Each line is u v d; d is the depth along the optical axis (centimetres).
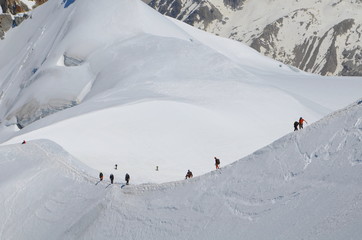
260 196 3256
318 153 3247
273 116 9119
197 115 8500
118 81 11681
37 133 7725
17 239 4516
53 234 4344
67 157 5762
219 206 3431
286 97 9944
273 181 3300
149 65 11894
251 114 9150
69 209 4538
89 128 7931
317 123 3481
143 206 3934
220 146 7881
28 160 5516
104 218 4078
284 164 3356
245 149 7869
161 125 8138
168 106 8581
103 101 9894
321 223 2714
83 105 10056
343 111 3434
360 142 3091
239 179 3516
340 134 3247
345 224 2602
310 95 12025
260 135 8381
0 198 4944
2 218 4753
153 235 3591
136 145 7694
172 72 11562
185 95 10038
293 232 2786
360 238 2442
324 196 2905
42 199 4819
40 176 5128
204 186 3697
